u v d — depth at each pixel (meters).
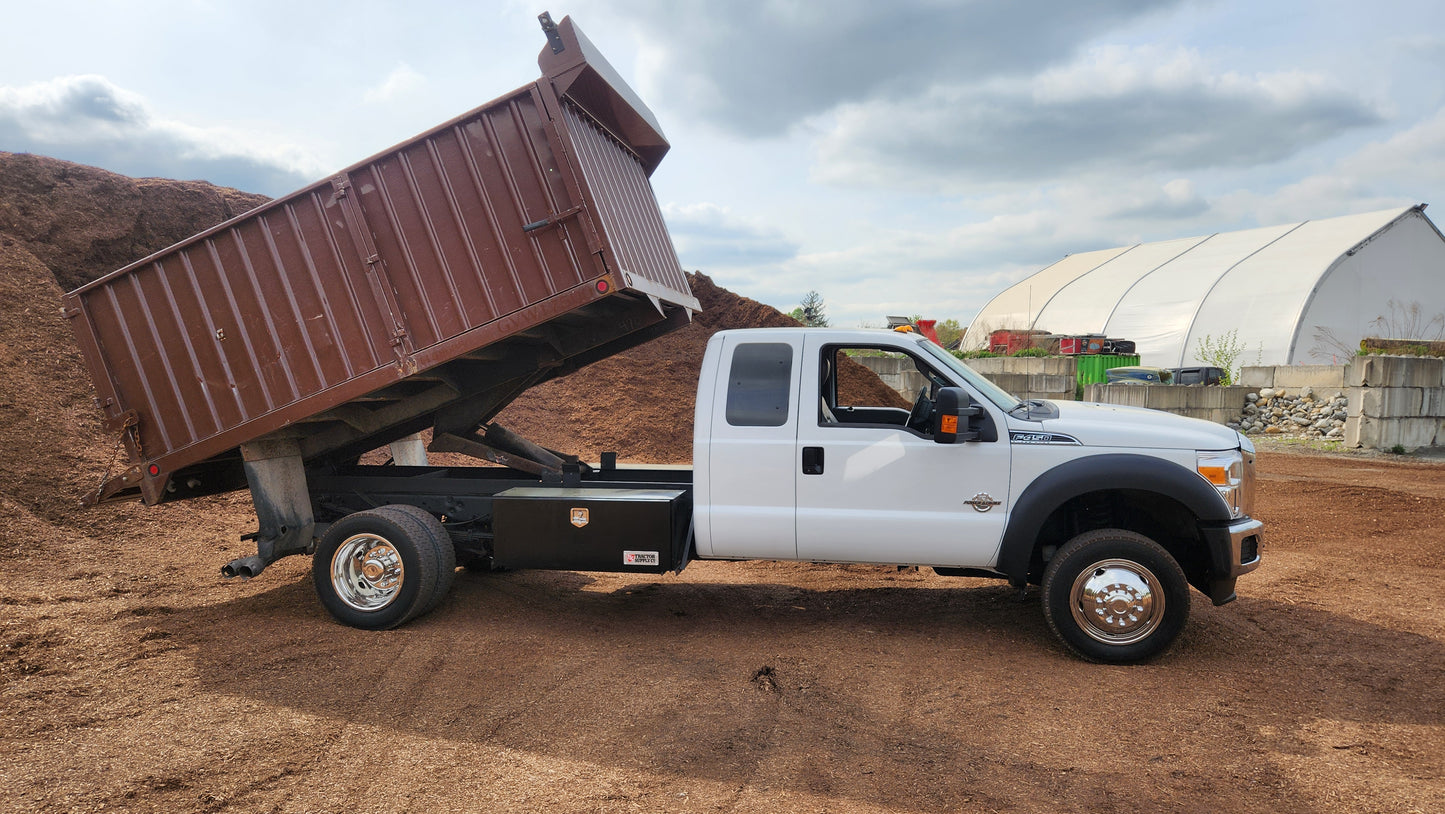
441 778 3.48
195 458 5.76
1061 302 47.78
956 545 5.08
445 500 6.29
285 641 5.22
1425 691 4.47
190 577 6.91
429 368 5.54
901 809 3.22
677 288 7.02
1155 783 3.44
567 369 7.42
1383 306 37.06
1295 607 6.12
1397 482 12.62
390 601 5.43
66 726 3.94
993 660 4.94
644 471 6.54
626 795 3.33
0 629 5.16
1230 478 4.84
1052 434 5.00
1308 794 3.34
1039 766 3.59
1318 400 19.00
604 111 6.11
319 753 3.71
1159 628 4.77
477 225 5.32
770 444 5.28
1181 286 41.62
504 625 5.61
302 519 6.07
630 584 6.98
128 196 14.10
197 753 3.69
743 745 3.79
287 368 5.58
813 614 6.01
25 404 9.29
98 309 5.70
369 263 5.39
